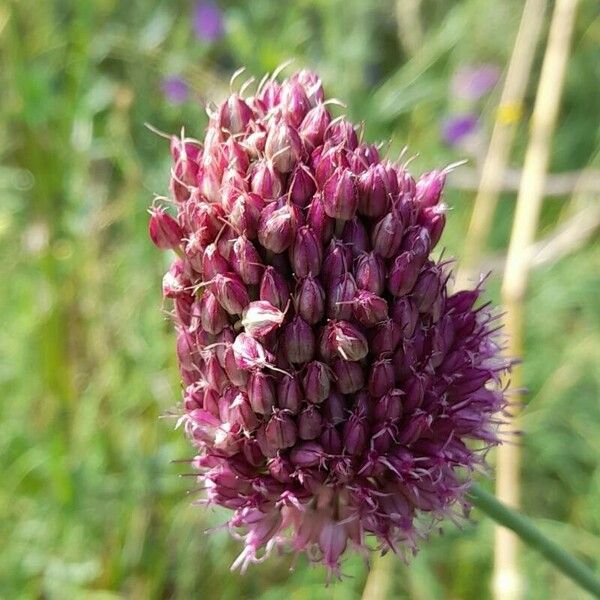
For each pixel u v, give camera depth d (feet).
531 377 0.56
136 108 0.56
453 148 0.59
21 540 0.46
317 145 0.23
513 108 0.45
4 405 0.49
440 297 0.24
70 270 0.49
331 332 0.22
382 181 0.22
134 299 0.49
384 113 0.58
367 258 0.22
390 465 0.23
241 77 0.54
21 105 0.49
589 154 0.70
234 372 0.23
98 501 0.47
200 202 0.23
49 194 0.50
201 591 0.47
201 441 0.24
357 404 0.23
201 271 0.23
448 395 0.25
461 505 0.26
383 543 0.25
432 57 0.59
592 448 0.54
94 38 0.55
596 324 0.59
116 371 0.49
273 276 0.22
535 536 0.27
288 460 0.24
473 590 0.48
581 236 0.46
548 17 0.62
